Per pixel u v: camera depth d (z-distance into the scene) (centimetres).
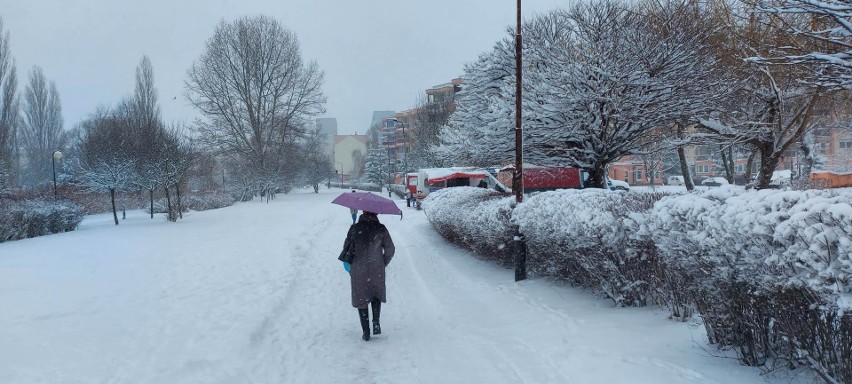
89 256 1367
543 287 909
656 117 1567
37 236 2036
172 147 2681
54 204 2272
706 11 1574
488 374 526
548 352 566
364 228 703
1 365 528
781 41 988
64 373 510
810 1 553
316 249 1602
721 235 425
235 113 5762
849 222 328
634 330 596
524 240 1014
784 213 370
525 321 712
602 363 507
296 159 6419
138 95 5006
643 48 1512
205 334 660
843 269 331
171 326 694
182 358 563
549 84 1608
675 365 478
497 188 2794
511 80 1756
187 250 1492
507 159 1847
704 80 1505
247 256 1370
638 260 669
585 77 1540
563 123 1617
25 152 6350
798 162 3359
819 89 759
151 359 559
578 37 1675
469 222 1325
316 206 4172
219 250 1491
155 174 2644
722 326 483
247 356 597
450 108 5359
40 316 730
